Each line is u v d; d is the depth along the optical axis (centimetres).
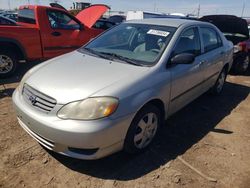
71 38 675
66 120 254
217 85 530
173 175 289
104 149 266
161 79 315
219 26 800
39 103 274
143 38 370
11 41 575
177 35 360
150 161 310
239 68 744
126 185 271
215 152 338
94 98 258
